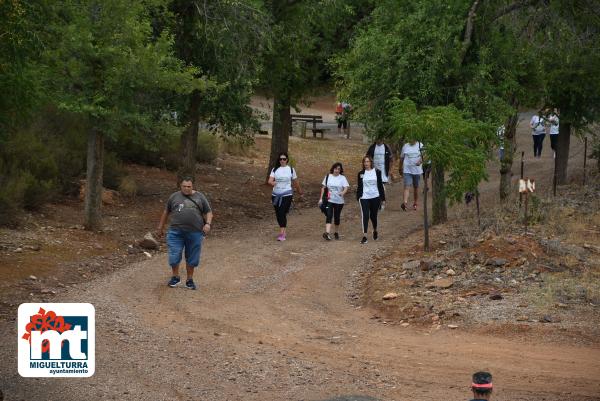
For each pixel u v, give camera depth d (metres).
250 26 22.33
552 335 12.18
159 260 17.62
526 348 11.74
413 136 17.20
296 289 15.59
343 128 45.84
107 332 12.31
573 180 27.08
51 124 23.80
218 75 22.89
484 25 19.69
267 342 12.17
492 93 19.22
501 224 18.19
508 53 19.78
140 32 18.11
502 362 11.17
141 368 10.80
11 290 14.30
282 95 27.31
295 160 34.47
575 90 23.42
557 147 26.28
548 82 22.64
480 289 14.45
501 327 12.60
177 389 10.08
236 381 10.39
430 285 14.84
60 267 15.98
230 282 15.91
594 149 28.34
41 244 17.17
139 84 17.94
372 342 12.28
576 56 21.47
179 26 22.14
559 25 20.25
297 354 11.59
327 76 29.17
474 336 12.41
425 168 17.56
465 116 18.84
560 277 14.88
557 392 9.95
